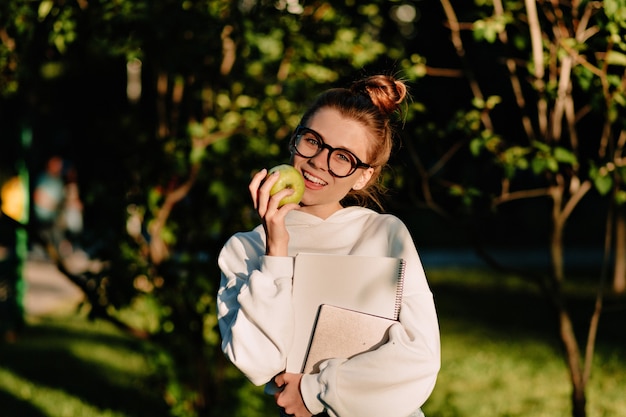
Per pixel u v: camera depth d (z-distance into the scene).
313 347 2.02
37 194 14.04
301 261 2.07
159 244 4.79
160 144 4.62
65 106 5.14
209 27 4.08
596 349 8.02
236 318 2.00
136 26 4.02
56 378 7.00
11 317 8.78
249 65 4.73
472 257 16.38
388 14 5.21
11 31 4.40
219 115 4.79
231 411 5.09
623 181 3.60
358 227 2.18
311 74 4.75
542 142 3.80
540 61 3.57
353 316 2.01
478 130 3.85
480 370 7.23
